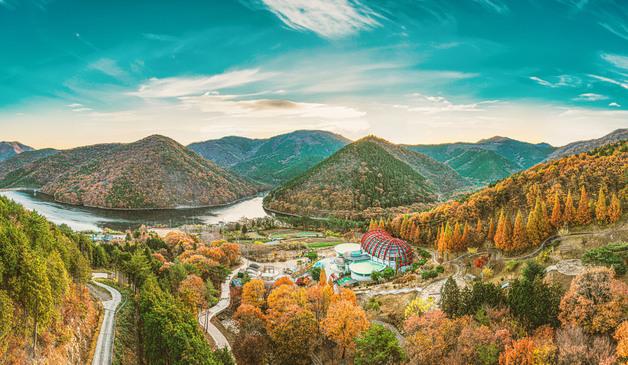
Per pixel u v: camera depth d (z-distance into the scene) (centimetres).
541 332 6812
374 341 7119
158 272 12525
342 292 10850
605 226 12212
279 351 8750
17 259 6278
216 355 7806
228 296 13238
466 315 7831
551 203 14262
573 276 8831
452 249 15312
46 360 6022
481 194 18312
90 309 8888
